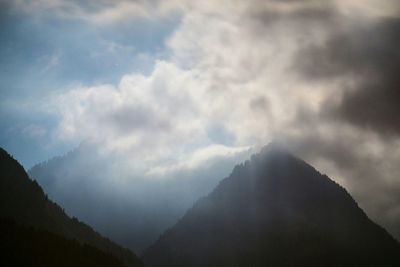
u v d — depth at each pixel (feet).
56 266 566.77
